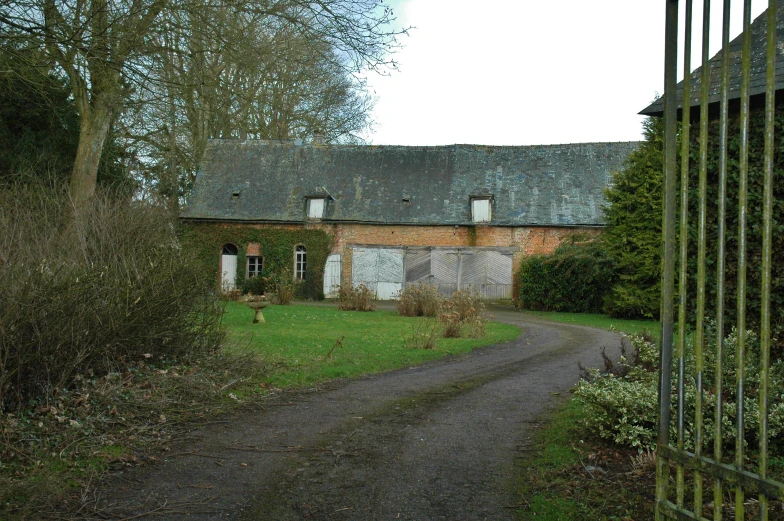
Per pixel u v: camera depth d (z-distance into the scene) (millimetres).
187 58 9469
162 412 6562
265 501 4512
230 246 31219
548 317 22906
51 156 18344
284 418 6828
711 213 7406
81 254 7352
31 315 5723
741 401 2984
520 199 30266
